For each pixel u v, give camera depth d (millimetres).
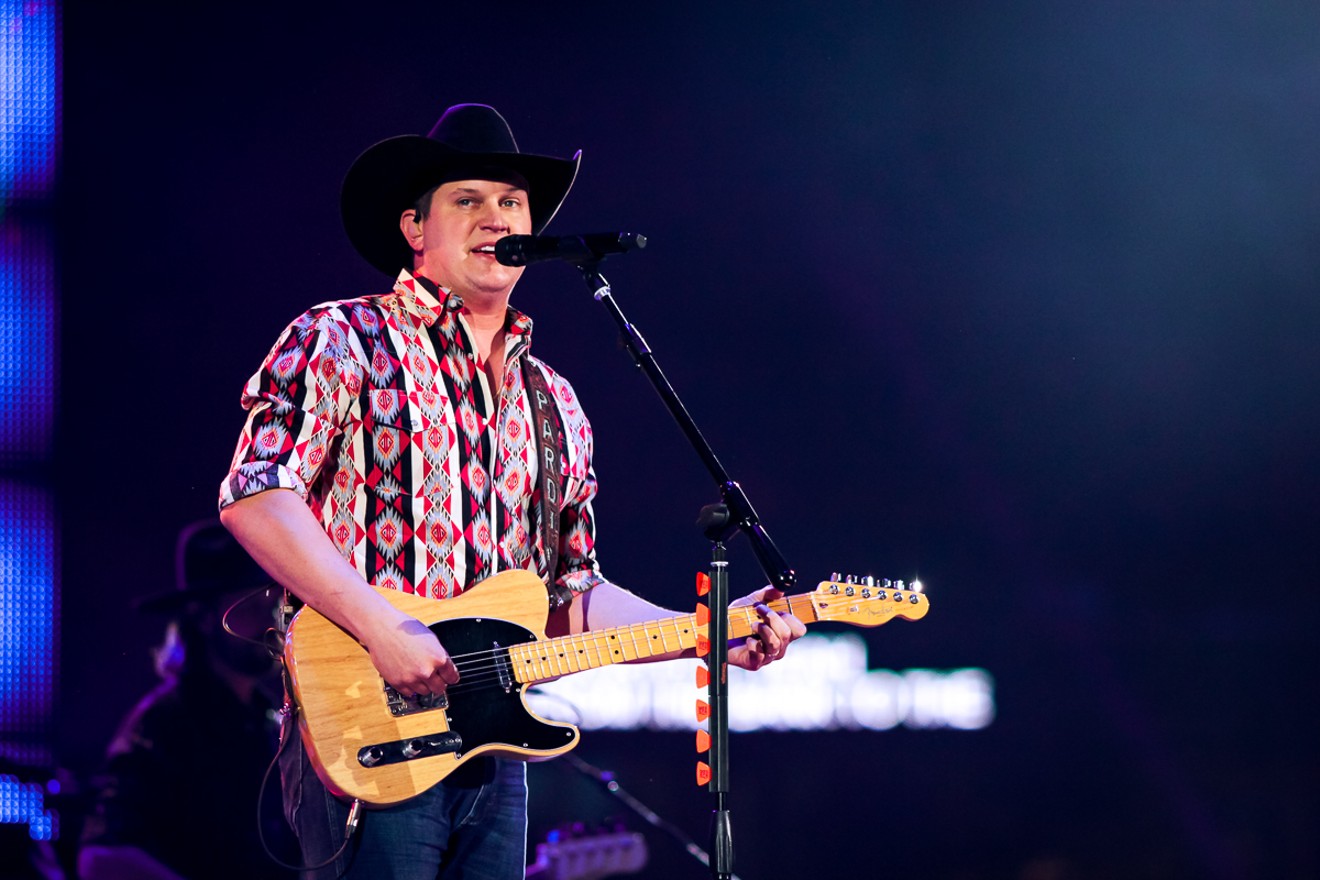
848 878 24797
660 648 10000
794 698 24984
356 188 10609
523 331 10469
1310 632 26469
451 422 9812
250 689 14195
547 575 10398
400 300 10102
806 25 26859
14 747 22188
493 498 9930
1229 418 27359
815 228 27203
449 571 9570
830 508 27109
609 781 16328
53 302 22906
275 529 8797
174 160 23375
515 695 9500
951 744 25828
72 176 23047
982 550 27172
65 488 22828
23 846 14266
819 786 25188
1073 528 27281
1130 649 26609
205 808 13867
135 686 22594
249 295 23516
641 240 9258
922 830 25266
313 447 9211
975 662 26422
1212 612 26781
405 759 9031
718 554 9047
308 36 23922
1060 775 25828
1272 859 25109
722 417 26953
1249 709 26203
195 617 14195
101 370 23094
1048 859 25172
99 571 22766
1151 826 25703
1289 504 27047
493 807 9648
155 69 23344
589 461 11039
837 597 10477
